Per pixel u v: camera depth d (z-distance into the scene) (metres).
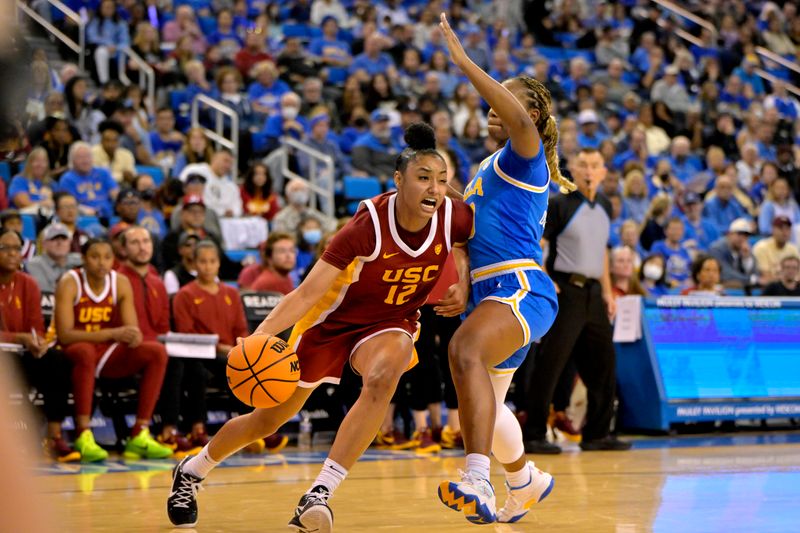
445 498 5.95
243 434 6.92
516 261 6.82
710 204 23.73
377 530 7.03
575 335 12.64
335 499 8.77
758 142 28.95
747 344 16.23
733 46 34.53
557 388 14.77
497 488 9.42
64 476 10.69
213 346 13.30
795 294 17.47
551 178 7.60
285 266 14.95
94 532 6.94
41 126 18.27
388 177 22.14
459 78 28.09
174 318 13.62
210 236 16.89
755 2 37.59
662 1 35.62
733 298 16.33
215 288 13.88
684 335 15.85
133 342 12.63
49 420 12.30
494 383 6.91
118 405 13.53
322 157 20.94
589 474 10.56
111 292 12.85
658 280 17.73
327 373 6.84
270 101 24.08
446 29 6.41
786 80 35.03
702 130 28.56
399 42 28.56
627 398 15.84
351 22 30.70
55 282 14.20
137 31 25.25
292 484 9.95
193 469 7.11
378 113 22.59
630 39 33.69
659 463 11.68
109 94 21.47
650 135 27.39
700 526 7.12
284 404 6.83
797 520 7.38
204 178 17.86
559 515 7.71
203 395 13.37
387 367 6.38
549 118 7.30
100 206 17.56
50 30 24.72
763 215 23.62
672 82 30.16
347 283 6.57
